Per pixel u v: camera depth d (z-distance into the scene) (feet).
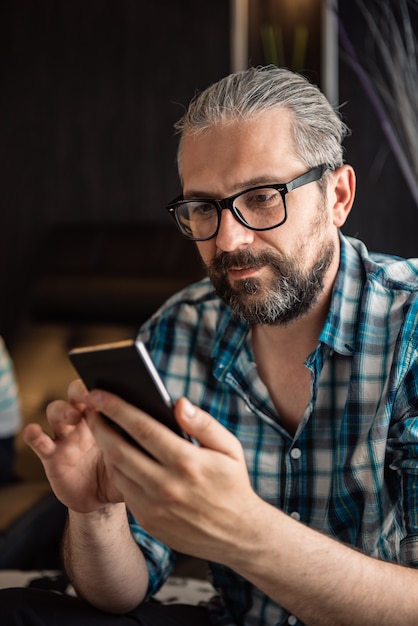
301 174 3.52
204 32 9.51
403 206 7.54
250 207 3.48
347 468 3.65
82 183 10.46
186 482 2.78
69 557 3.76
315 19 7.72
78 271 9.35
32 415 8.71
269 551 2.90
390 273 3.87
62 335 9.19
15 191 10.92
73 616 3.63
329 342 3.70
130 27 10.01
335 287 3.79
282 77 3.59
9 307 10.98
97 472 3.47
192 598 5.02
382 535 3.70
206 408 4.04
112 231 9.37
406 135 7.25
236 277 3.51
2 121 10.94
